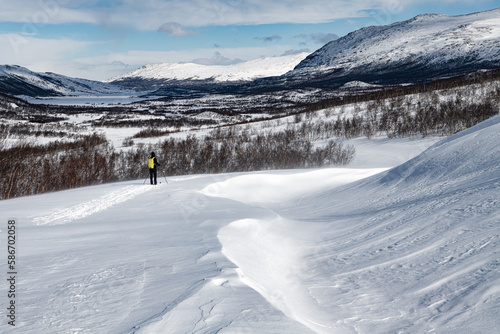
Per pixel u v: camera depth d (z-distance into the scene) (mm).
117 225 12875
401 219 11625
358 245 10258
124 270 7121
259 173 32781
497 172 12797
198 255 8125
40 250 9008
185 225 12180
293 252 10664
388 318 5781
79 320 4859
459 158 17531
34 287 6168
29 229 12461
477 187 11695
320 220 15617
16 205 19375
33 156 46219
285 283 7797
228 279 6332
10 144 65625
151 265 7449
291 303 6465
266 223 13125
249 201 25156
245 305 5270
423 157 20766
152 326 4547
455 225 9094
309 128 77750
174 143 62281
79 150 55250
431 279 6809
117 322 4770
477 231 8188
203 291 5684
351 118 81625
